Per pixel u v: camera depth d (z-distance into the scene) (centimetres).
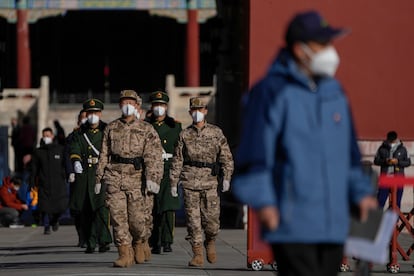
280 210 1374
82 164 3853
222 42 7319
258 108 1384
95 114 3888
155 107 3834
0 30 11775
